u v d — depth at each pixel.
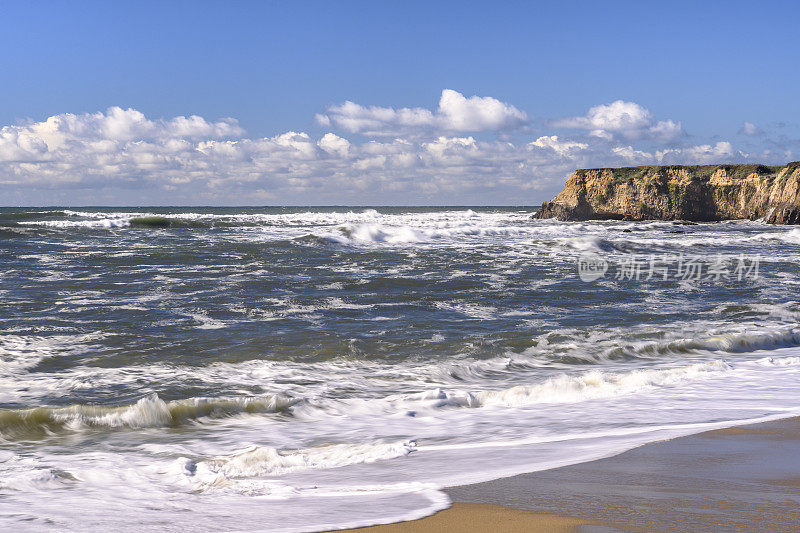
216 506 4.51
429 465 5.56
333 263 27.33
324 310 15.98
